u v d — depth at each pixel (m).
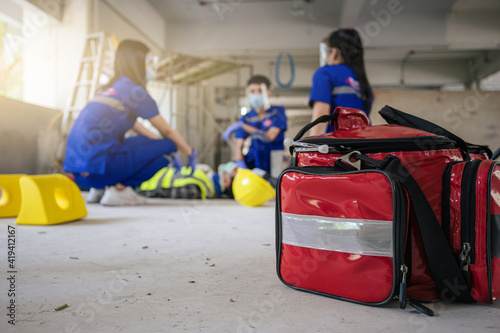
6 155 3.79
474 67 10.20
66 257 1.25
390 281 0.78
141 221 2.16
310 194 0.89
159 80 7.55
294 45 8.34
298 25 8.34
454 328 0.69
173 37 8.48
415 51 8.40
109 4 5.68
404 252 0.80
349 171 0.83
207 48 8.45
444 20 8.12
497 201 0.82
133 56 2.92
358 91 1.76
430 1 7.67
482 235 0.81
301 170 0.92
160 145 3.05
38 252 1.32
